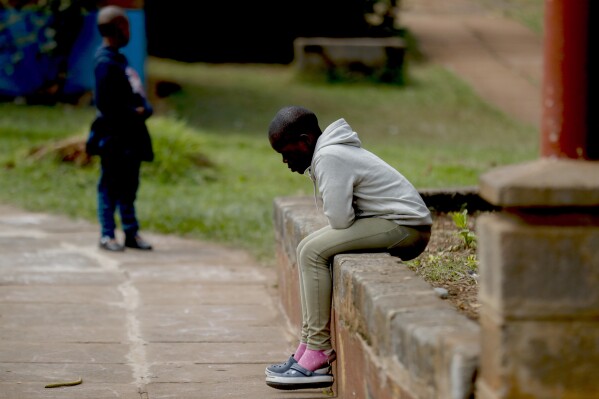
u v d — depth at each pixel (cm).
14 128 2569
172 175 2111
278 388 915
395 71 3700
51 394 936
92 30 3091
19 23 3045
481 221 611
